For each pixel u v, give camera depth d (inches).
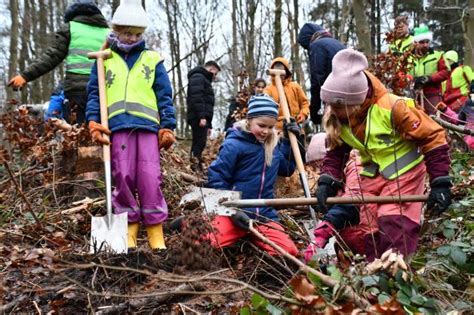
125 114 180.5
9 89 695.1
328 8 951.0
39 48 917.2
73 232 200.5
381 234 146.3
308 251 155.5
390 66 285.7
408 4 912.9
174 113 187.6
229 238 166.2
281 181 240.5
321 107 249.6
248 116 175.8
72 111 254.5
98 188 230.8
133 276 148.2
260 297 116.8
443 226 159.6
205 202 165.5
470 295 133.6
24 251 172.9
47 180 235.0
